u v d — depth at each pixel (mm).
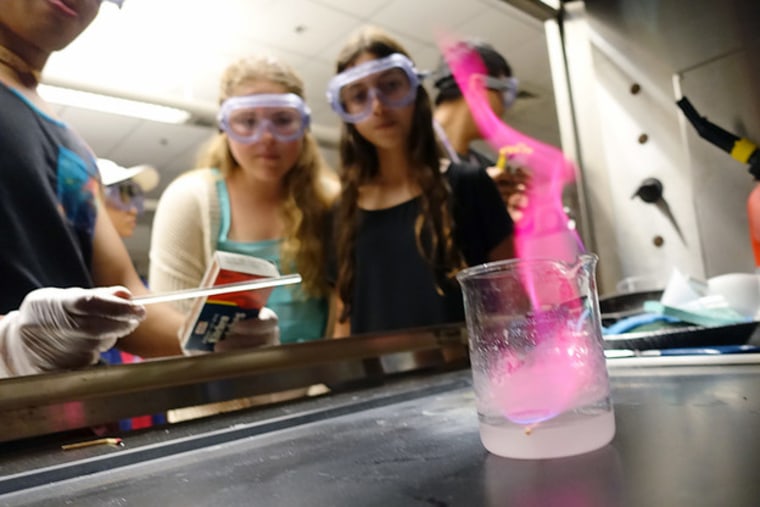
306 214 1258
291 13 1267
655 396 557
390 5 1330
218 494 397
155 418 824
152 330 944
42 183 815
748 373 624
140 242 1280
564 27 1234
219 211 1197
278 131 1188
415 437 498
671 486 305
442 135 1366
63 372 636
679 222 1096
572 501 303
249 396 768
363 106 1168
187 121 1324
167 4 1100
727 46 1015
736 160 1011
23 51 839
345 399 730
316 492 375
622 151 1170
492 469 380
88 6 865
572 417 388
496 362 415
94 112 1163
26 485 463
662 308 844
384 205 1236
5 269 743
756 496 276
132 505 395
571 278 431
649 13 1107
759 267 931
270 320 835
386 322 1187
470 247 1229
